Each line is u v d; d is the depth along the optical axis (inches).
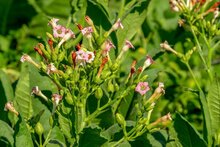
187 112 260.4
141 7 190.1
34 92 167.5
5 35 370.0
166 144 172.1
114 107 178.4
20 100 179.9
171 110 259.3
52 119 158.2
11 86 182.2
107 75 157.6
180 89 267.6
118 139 169.9
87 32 161.0
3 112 180.1
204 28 191.8
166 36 310.5
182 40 293.0
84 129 159.2
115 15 201.9
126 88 163.0
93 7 181.8
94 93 169.0
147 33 309.7
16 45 335.3
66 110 167.6
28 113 179.6
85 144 161.3
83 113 159.9
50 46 158.9
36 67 172.7
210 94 177.9
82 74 157.2
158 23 311.4
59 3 359.9
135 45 300.8
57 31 159.2
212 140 178.4
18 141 158.7
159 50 190.9
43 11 361.7
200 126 254.8
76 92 164.9
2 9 363.6
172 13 315.6
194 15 189.8
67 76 155.8
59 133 170.1
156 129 161.9
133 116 183.3
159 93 160.4
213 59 291.0
